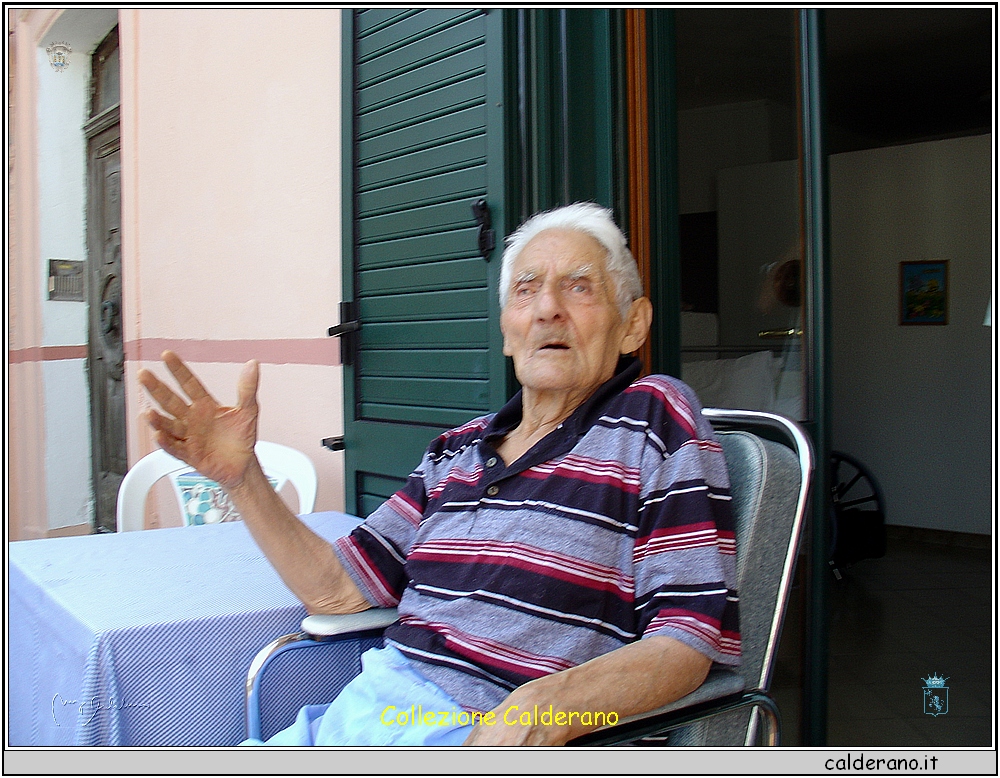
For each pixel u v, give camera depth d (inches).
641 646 42.4
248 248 123.6
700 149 85.0
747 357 87.3
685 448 47.0
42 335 186.5
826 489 83.2
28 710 62.4
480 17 75.6
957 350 179.0
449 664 48.2
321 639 54.1
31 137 185.9
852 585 150.1
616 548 47.1
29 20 183.6
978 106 203.6
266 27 118.9
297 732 49.9
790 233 86.9
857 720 95.5
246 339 124.8
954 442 180.2
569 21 75.4
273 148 118.1
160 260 145.5
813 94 84.6
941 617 132.5
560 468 49.1
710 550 44.3
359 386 93.7
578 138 76.3
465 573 50.4
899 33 155.1
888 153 185.2
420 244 83.5
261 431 122.0
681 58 83.0
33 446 189.5
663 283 80.7
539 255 54.4
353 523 80.7
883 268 186.9
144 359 151.8
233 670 54.7
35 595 60.8
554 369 52.2
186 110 137.4
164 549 71.5
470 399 78.5
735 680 45.4
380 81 87.7
